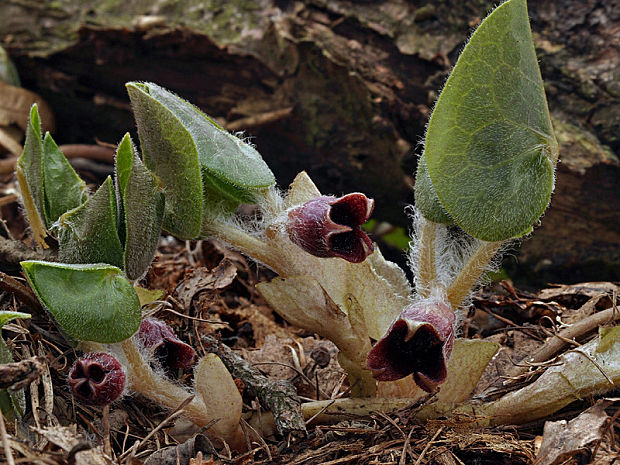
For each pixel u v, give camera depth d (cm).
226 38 37
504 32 20
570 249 33
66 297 20
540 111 21
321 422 23
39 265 20
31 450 20
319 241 21
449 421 22
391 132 36
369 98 35
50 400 22
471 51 20
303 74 37
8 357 21
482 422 22
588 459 21
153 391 22
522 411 22
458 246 23
